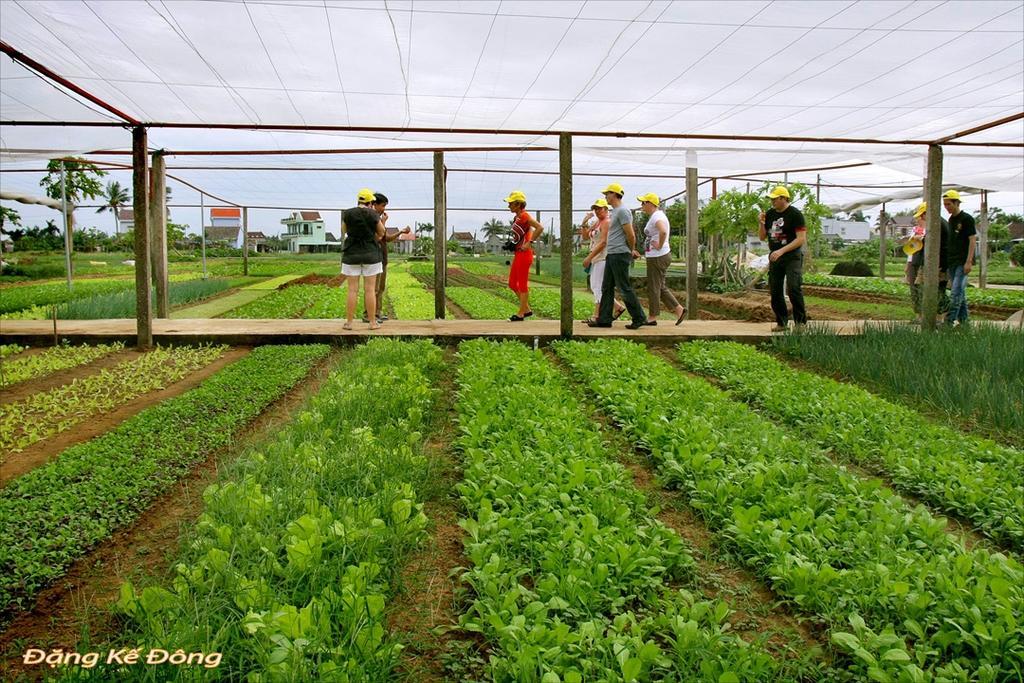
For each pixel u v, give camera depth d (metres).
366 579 3.28
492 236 92.94
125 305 14.86
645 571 3.52
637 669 2.66
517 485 4.43
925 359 8.40
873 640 2.95
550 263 39.28
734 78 7.65
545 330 10.52
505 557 3.60
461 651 3.06
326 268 38.62
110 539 3.95
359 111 9.04
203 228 24.66
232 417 6.09
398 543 3.81
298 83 7.95
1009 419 6.34
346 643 2.88
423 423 6.07
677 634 2.97
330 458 4.70
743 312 17.48
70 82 7.93
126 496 4.36
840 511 4.12
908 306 17.09
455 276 32.25
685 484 4.78
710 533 4.27
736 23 6.21
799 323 10.54
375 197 10.89
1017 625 3.04
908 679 2.74
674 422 5.80
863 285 23.11
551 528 3.93
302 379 7.94
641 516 4.37
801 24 6.20
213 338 10.06
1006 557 3.90
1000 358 8.16
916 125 9.48
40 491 4.44
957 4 5.77
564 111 8.91
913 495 5.00
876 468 5.38
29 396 7.26
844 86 7.84
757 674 2.82
